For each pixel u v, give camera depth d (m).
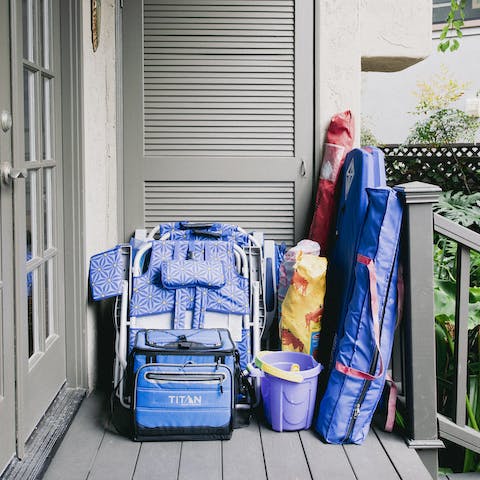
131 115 3.67
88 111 3.13
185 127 3.70
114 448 2.63
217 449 2.65
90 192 3.18
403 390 2.97
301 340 3.04
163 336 2.87
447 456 3.46
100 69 3.36
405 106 10.39
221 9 3.67
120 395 2.98
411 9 3.78
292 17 3.69
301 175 3.72
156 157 3.68
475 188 7.44
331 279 3.28
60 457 2.55
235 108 3.71
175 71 3.67
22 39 2.48
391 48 3.78
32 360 2.63
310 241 3.38
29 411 2.59
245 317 3.11
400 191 2.67
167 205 3.72
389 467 2.53
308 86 3.70
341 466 2.53
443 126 8.27
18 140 2.34
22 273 2.41
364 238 2.70
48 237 2.89
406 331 2.72
